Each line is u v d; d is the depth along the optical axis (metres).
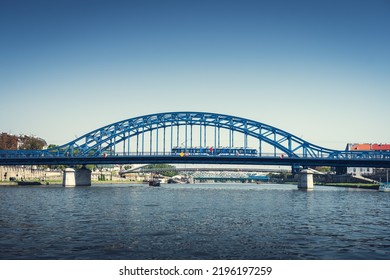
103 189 150.88
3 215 56.31
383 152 152.75
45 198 92.81
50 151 176.88
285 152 163.50
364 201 93.75
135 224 47.84
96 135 172.62
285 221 52.38
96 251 32.53
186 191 145.88
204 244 35.53
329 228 46.31
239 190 158.75
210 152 158.38
